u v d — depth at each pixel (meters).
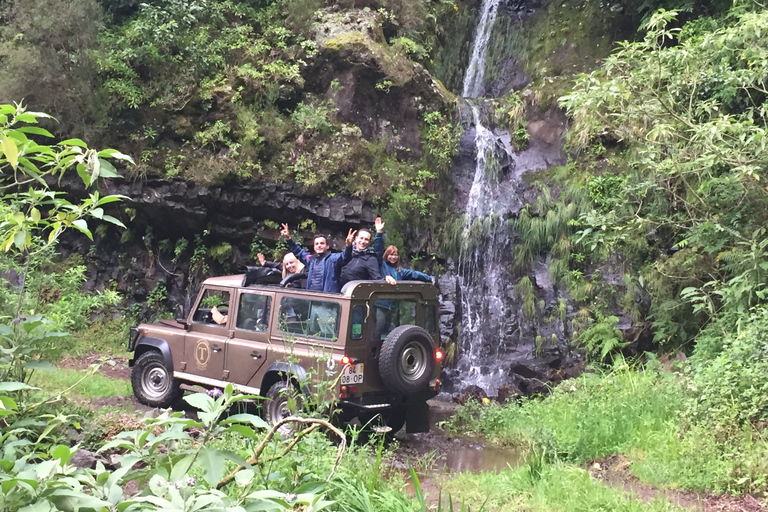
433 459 7.62
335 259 8.49
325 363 7.34
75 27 13.91
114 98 13.80
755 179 9.41
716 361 8.08
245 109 14.05
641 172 12.16
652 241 12.20
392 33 16.52
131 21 15.27
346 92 14.41
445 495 6.02
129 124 13.88
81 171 2.70
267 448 4.31
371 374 7.62
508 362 12.51
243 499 2.27
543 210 13.38
